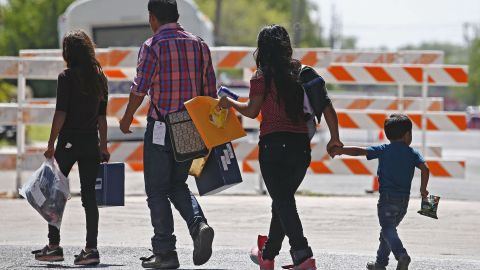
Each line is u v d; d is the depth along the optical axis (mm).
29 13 158875
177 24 22562
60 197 23266
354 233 29875
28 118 39375
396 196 21500
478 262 24672
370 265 22500
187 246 26781
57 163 23516
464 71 40562
